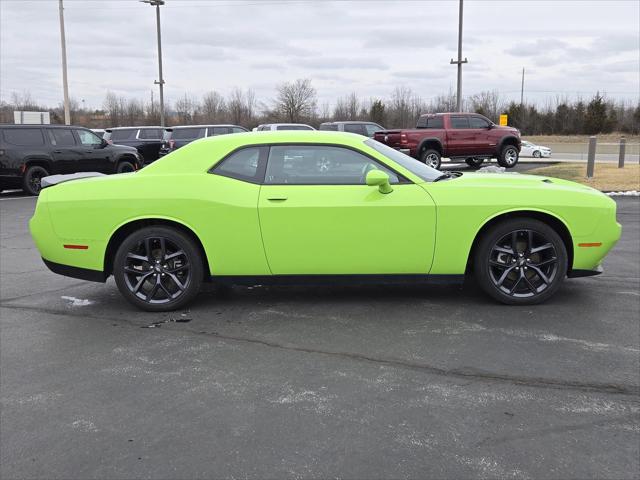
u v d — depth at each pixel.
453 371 3.69
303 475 2.61
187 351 4.12
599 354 3.91
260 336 4.38
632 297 5.16
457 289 5.48
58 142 15.52
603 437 2.88
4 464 2.75
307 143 4.84
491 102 66.19
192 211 4.72
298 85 49.25
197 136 20.84
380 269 4.77
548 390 3.40
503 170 5.93
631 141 50.16
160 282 4.94
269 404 3.29
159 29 34.88
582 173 17.09
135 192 4.78
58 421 3.15
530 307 4.90
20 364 3.94
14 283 6.17
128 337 4.43
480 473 2.59
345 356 3.96
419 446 2.82
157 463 2.73
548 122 64.94
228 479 2.59
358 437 2.92
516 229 4.75
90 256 4.87
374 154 4.81
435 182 4.79
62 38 29.78
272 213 4.66
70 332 4.57
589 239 4.75
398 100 54.84
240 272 4.83
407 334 4.34
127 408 3.29
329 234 4.68
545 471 2.60
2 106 63.38
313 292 5.51
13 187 15.42
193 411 3.23
